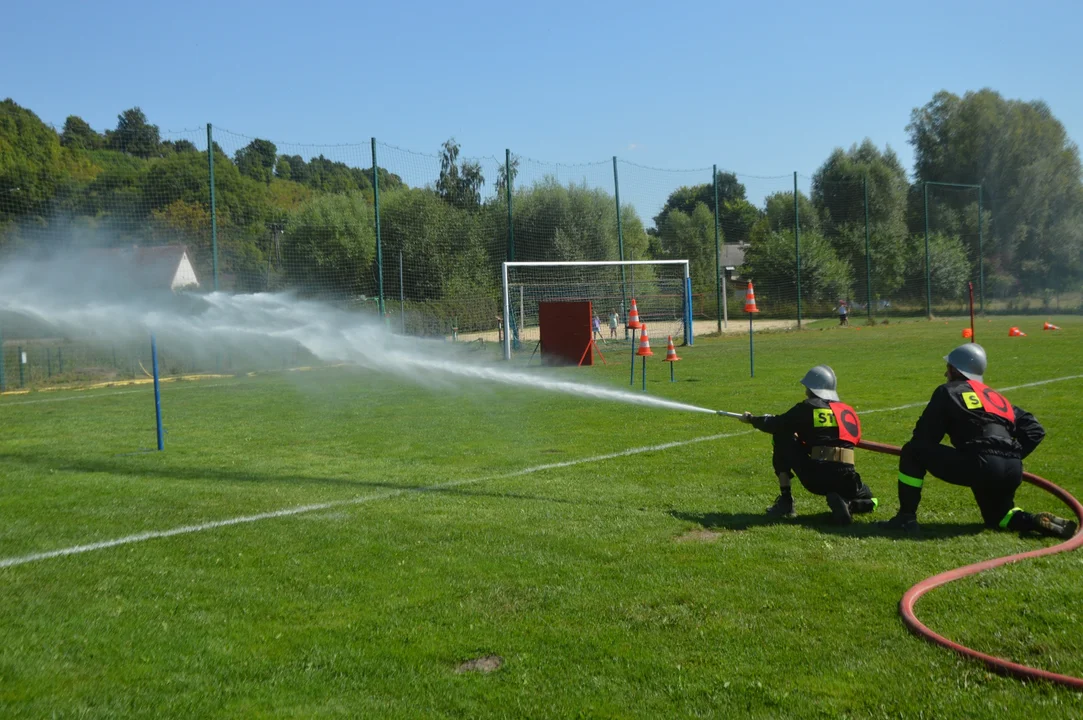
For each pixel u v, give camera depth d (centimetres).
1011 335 2834
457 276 3753
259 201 3045
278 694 394
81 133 2758
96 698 395
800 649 420
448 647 441
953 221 5366
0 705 389
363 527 686
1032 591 481
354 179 3884
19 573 584
